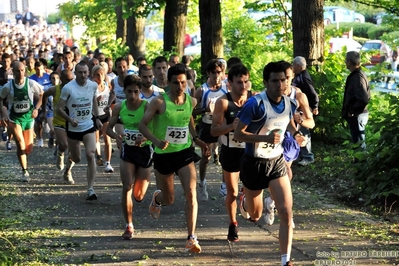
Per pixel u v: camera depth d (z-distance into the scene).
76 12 35.84
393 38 19.67
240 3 25.67
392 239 8.16
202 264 7.33
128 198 8.34
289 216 6.66
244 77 7.86
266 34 22.38
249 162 6.98
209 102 9.95
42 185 11.80
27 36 51.66
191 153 7.81
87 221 9.28
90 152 10.63
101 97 12.71
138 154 8.53
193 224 7.64
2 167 13.57
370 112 13.49
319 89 13.41
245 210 8.03
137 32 27.69
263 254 7.66
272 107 6.81
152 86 10.10
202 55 18.03
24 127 12.09
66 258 7.60
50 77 15.34
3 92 11.77
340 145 13.41
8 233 8.57
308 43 13.89
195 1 28.33
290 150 7.90
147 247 7.99
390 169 10.00
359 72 11.39
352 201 10.17
